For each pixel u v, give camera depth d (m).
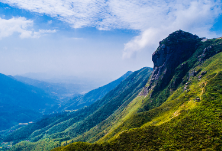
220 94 126.56
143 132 123.00
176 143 100.12
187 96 164.12
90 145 124.50
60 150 121.50
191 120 112.31
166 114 160.75
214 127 97.38
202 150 87.12
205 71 198.12
